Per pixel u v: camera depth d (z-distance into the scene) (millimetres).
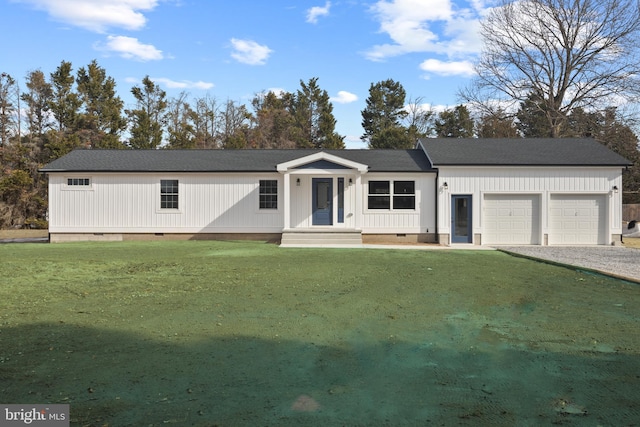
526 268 12414
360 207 19984
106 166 21125
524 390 4449
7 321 6699
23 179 31797
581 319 7141
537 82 36531
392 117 55531
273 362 5145
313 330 6414
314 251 16359
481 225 19984
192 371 4852
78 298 8281
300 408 4027
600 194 19984
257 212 20953
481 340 6051
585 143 22344
